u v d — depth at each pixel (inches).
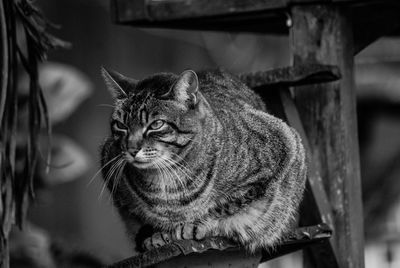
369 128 530.6
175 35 617.9
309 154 237.6
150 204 195.9
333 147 243.0
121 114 193.9
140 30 602.9
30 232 347.6
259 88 236.8
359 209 247.6
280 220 202.7
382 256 526.3
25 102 326.0
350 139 245.3
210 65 606.5
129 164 195.6
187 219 195.3
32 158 219.5
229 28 286.4
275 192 199.0
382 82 502.6
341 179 241.8
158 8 260.8
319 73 226.1
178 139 191.0
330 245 237.8
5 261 208.4
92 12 578.2
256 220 196.5
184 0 258.4
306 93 246.1
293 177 205.6
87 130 567.8
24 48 254.4
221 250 190.9
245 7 251.3
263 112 213.9
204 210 193.5
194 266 190.9
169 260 187.9
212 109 198.5
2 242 208.1
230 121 199.2
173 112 190.9
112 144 200.1
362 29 262.1
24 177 218.8
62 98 362.6
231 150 193.6
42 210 530.0
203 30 286.4
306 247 239.1
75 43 567.5
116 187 201.0
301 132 237.1
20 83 326.6
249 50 588.1
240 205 193.5
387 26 263.1
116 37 590.9
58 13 560.1
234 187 192.7
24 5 209.2
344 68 244.7
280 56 578.2
